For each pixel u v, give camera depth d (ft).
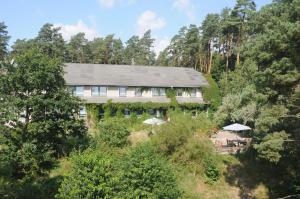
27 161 77.82
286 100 69.82
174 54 280.51
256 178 92.48
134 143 101.45
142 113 152.87
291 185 83.35
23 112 84.69
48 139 84.58
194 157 93.50
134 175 64.39
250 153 100.01
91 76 152.97
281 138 66.33
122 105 148.15
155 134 100.53
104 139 98.48
